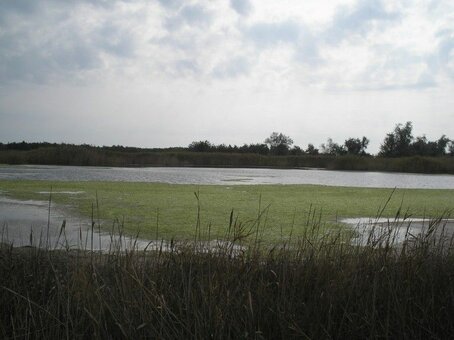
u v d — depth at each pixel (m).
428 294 5.22
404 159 65.62
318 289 4.96
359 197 21.55
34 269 5.25
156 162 68.44
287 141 110.88
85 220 12.78
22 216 13.38
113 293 4.59
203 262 5.25
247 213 14.79
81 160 57.78
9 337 4.43
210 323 4.37
